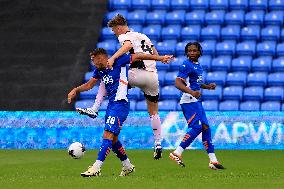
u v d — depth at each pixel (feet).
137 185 88.48
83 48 218.38
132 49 123.03
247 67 213.05
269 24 227.40
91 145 180.86
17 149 179.01
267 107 201.77
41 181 95.04
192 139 119.65
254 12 229.66
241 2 231.71
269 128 176.45
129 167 106.32
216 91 205.05
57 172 116.16
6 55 217.56
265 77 209.26
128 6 233.55
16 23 227.61
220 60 214.48
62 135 182.09
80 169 122.52
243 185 88.74
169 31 224.74
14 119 183.83
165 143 177.88
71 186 87.71
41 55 217.15
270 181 94.27
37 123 183.11
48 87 206.08
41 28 225.97
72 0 234.58
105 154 102.12
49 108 201.16
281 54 218.59
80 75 209.15
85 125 181.27
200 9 231.91
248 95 205.05
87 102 200.95
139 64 123.13
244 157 151.53
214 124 178.19
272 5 231.71
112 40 223.51
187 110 119.55
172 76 209.26
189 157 151.64
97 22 226.99
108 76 102.63
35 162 139.03
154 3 233.35
